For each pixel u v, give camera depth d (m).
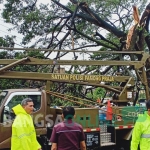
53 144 4.33
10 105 7.26
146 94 9.87
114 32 15.79
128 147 8.91
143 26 13.99
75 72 13.80
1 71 8.22
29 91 7.54
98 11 18.33
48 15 17.38
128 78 9.62
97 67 14.66
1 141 7.05
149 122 4.98
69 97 9.39
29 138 5.07
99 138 8.09
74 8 16.55
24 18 17.09
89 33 17.25
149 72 12.15
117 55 16.56
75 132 4.32
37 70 13.05
